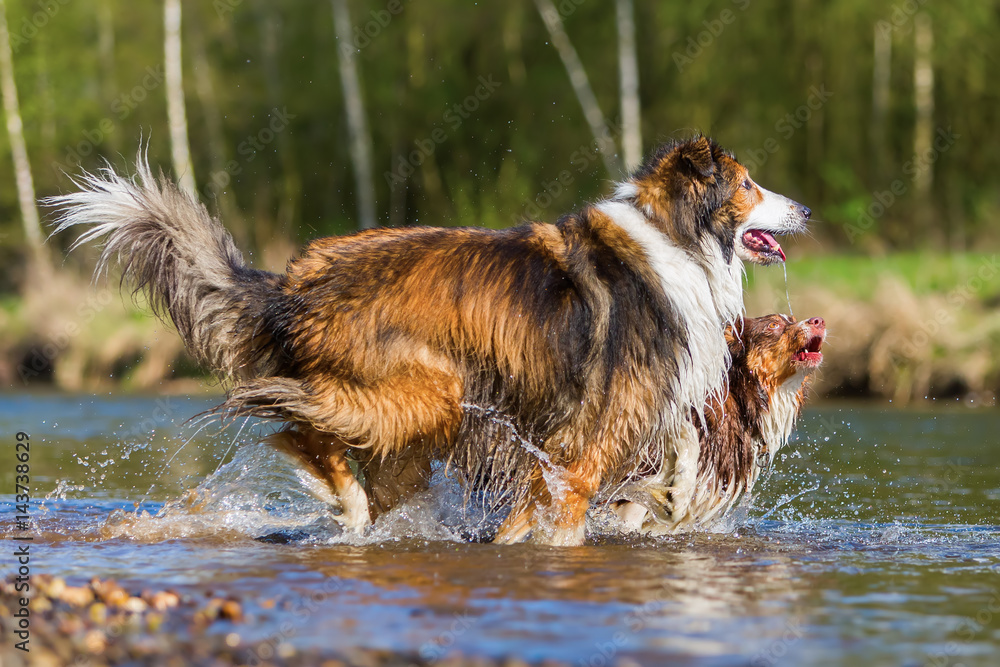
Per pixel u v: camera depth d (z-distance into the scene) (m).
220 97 39.34
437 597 6.11
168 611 5.76
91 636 5.25
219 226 8.91
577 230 8.46
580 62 38.59
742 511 9.61
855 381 22.30
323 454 8.49
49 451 14.48
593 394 8.10
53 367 28.80
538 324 8.06
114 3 39.09
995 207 38.03
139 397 24.22
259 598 6.07
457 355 8.10
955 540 8.45
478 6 39.19
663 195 8.59
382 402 8.05
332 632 5.36
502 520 8.67
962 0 37.41
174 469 12.83
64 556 7.43
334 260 8.37
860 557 7.62
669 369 8.27
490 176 38.81
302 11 39.84
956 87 38.31
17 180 37.28
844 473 12.43
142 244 8.70
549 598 6.10
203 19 39.25
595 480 8.26
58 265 33.44
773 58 37.91
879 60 37.81
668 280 8.36
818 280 24.95
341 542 8.30
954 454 14.07
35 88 39.41
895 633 5.41
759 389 9.26
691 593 6.27
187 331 8.74
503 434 8.27
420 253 8.27
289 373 8.38
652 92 38.06
